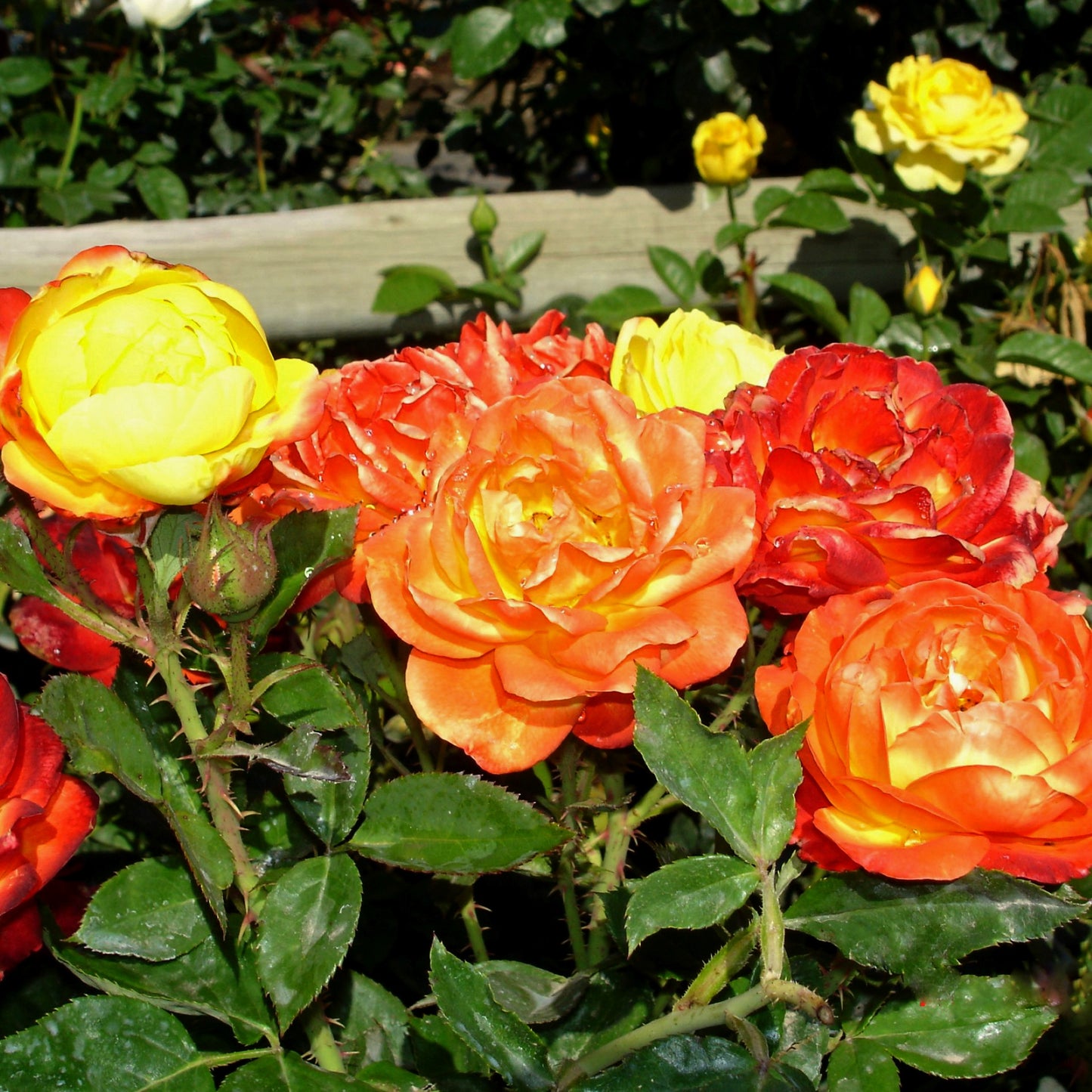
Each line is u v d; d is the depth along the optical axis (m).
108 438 0.68
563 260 2.37
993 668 0.80
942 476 0.87
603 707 0.79
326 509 0.78
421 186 3.18
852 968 0.84
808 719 0.72
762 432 0.86
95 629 0.75
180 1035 0.78
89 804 0.84
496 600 0.73
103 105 2.51
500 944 1.17
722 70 2.33
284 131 3.17
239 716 0.72
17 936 0.83
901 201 2.08
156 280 0.76
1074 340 1.87
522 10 2.20
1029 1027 0.81
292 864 0.86
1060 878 0.71
